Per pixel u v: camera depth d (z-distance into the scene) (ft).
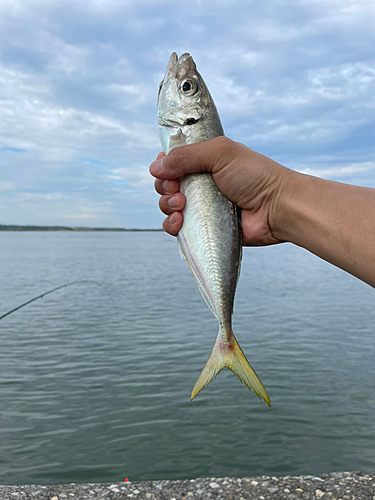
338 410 3.98
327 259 0.97
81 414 3.94
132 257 38.58
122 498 1.50
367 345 6.63
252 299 12.57
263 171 1.07
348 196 0.96
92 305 11.57
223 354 1.16
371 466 2.93
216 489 1.56
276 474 2.83
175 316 9.61
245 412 3.95
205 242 1.13
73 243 89.10
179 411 3.99
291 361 5.73
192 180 1.14
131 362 5.74
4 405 4.18
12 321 9.16
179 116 1.13
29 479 2.79
